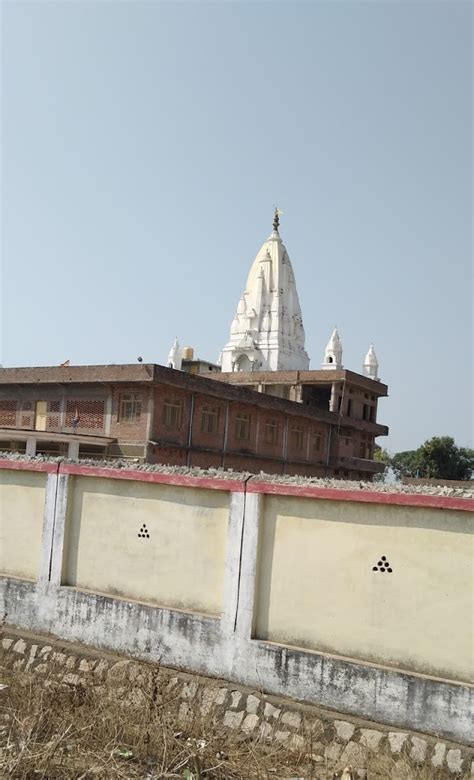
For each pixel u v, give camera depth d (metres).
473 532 8.64
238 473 11.01
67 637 11.54
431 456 68.19
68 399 36.22
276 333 60.50
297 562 9.81
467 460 69.06
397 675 8.76
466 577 8.63
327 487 9.62
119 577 11.43
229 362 61.38
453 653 8.61
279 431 44.84
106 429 34.69
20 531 12.63
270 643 9.73
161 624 10.62
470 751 8.09
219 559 10.47
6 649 11.55
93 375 34.66
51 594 11.85
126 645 10.91
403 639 8.95
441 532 8.85
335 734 8.76
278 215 64.12
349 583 9.41
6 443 37.94
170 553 10.96
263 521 10.12
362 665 9.00
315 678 9.28
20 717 8.77
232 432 40.09
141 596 11.14
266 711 9.27
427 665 8.76
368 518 9.37
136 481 11.42
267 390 54.41
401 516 9.13
